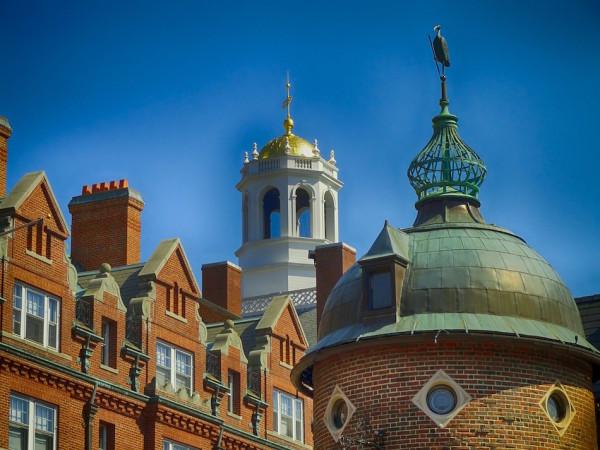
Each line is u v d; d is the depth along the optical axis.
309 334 72.44
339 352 47.31
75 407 53.44
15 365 51.16
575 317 47.69
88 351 54.44
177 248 60.25
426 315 46.28
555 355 46.62
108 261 65.75
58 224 54.38
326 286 71.50
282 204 106.25
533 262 47.78
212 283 74.38
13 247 52.28
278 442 63.50
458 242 47.69
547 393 46.22
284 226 105.75
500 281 46.69
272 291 103.88
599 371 48.69
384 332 46.25
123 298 58.53
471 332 45.56
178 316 59.44
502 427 45.56
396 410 46.06
